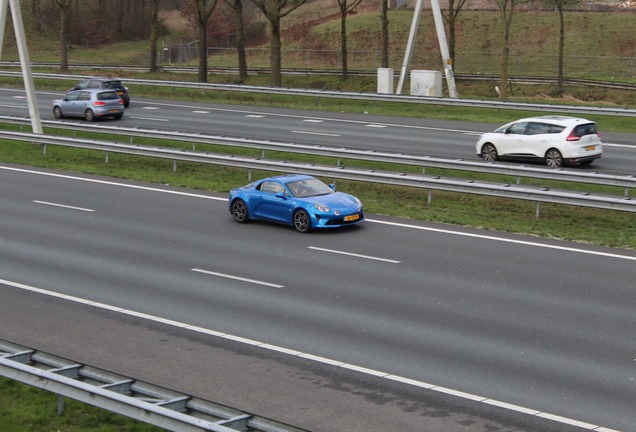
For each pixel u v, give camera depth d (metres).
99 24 101.50
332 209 23.69
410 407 12.54
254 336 15.77
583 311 16.81
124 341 15.66
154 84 59.78
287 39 89.75
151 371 14.16
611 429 11.70
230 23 98.19
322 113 49.88
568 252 21.42
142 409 11.04
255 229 24.47
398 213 26.27
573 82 63.06
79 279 19.70
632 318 16.36
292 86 69.50
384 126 44.06
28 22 99.06
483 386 13.27
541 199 24.89
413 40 55.31
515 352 14.68
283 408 12.57
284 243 22.72
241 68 71.19
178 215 26.44
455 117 46.94
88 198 29.03
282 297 18.09
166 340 15.67
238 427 10.52
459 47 79.62
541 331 15.72
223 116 48.12
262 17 102.88
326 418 12.20
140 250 22.25
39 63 78.81
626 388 13.09
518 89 63.31
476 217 25.58
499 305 17.27
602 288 18.33
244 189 25.53
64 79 63.88
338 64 81.44
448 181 26.62
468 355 14.59
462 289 18.39
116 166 34.94
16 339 15.84
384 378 13.66
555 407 12.45
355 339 15.49
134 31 103.56
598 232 23.53
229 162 31.50
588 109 44.28
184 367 14.31
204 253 21.84
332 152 32.53
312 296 18.12
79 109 46.53
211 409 11.06
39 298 18.34
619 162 33.16
